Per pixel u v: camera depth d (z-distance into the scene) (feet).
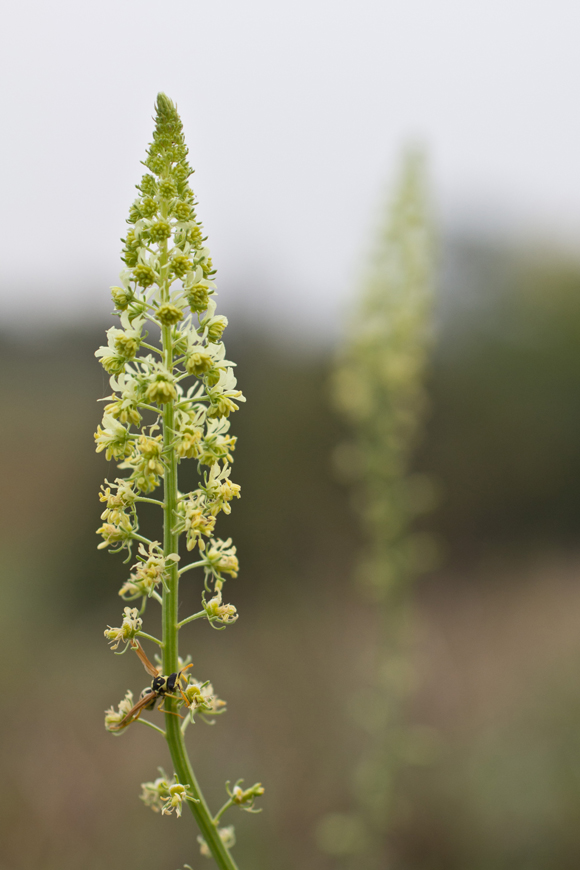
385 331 2.80
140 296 1.27
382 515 2.79
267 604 5.12
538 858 2.58
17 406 5.57
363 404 2.81
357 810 2.79
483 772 3.02
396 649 2.68
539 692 3.69
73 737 3.35
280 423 5.95
